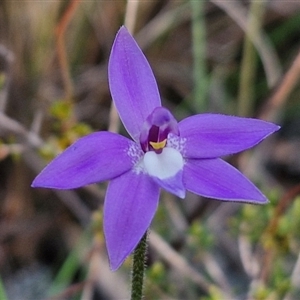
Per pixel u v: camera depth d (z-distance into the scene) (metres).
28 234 0.47
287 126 0.55
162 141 0.36
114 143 0.36
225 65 0.54
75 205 0.47
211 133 0.37
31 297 0.46
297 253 0.45
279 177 0.53
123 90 0.37
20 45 0.47
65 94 0.47
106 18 0.49
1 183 0.48
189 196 0.48
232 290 0.45
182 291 0.46
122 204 0.35
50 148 0.44
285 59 0.54
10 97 0.47
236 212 0.47
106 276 0.46
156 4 0.50
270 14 0.54
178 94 0.53
